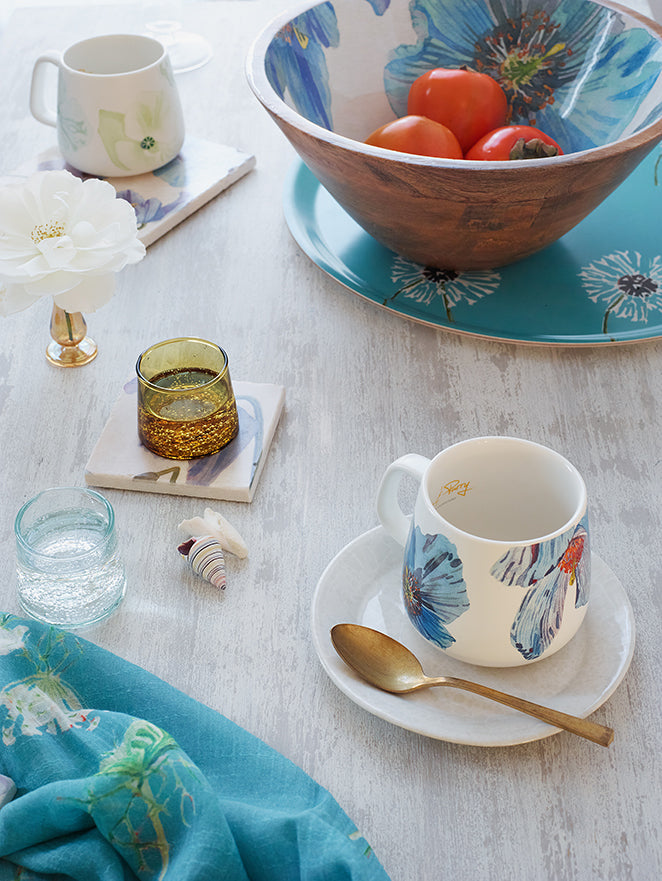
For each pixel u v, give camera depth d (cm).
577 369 100
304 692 79
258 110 134
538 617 76
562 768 76
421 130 104
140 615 83
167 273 111
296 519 89
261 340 104
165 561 87
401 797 75
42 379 100
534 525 81
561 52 115
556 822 74
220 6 157
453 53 118
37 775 74
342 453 94
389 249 110
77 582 81
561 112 117
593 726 74
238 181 123
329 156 95
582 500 75
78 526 85
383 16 115
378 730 77
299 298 108
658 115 104
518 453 78
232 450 92
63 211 91
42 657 78
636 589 84
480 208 94
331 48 114
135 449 93
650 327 101
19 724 75
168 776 71
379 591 83
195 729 76
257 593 85
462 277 107
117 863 71
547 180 92
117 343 103
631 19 110
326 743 77
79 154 118
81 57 118
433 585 76
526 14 115
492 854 72
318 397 98
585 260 109
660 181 118
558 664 79
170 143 119
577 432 95
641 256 109
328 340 103
